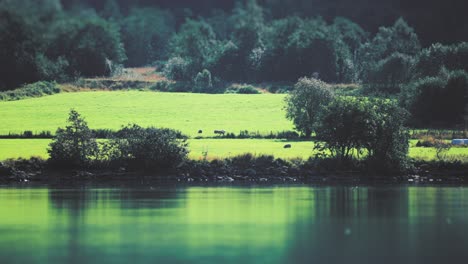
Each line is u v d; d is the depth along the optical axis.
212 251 173.75
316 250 174.75
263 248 177.38
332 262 162.62
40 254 170.25
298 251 173.75
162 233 197.88
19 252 172.50
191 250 174.75
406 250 174.50
